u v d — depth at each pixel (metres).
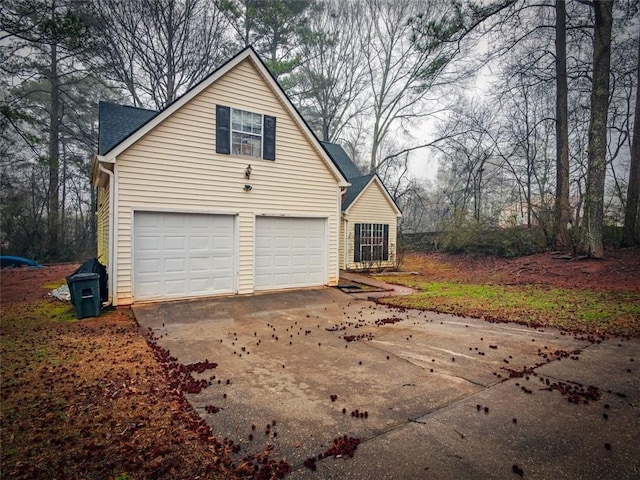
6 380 3.96
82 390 3.71
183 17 19.02
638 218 14.41
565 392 3.70
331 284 11.36
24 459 2.54
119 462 2.51
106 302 8.00
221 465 2.48
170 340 5.65
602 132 12.48
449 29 11.25
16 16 8.56
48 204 23.22
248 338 5.80
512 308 8.13
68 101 23.39
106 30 17.05
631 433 2.92
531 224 19.08
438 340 5.70
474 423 3.07
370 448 2.69
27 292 10.34
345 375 4.21
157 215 8.43
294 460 2.55
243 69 9.51
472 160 23.92
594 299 8.66
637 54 14.78
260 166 9.80
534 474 2.40
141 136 7.98
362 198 16.42
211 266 9.17
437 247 21.02
